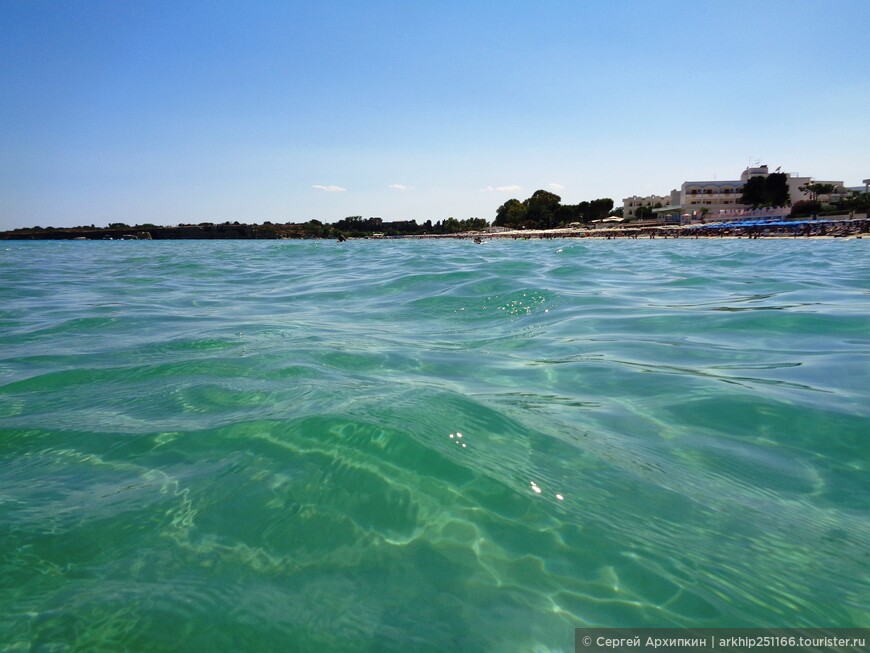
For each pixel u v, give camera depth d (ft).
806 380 13.02
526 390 12.44
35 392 12.73
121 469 8.64
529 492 7.81
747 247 86.33
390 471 8.25
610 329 19.43
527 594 5.91
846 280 33.55
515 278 34.60
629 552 6.58
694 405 11.44
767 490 8.07
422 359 15.53
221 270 55.42
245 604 5.74
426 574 6.19
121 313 25.72
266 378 13.32
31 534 6.93
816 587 6.05
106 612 5.63
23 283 42.09
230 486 7.98
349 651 5.15
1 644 5.24
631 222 304.71
